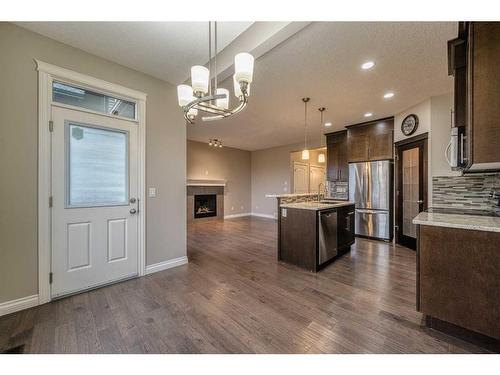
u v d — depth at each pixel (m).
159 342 1.62
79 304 2.13
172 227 3.10
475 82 1.57
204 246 4.24
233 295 2.32
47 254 2.14
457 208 2.90
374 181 4.70
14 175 1.98
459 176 2.92
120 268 2.62
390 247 4.12
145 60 2.53
